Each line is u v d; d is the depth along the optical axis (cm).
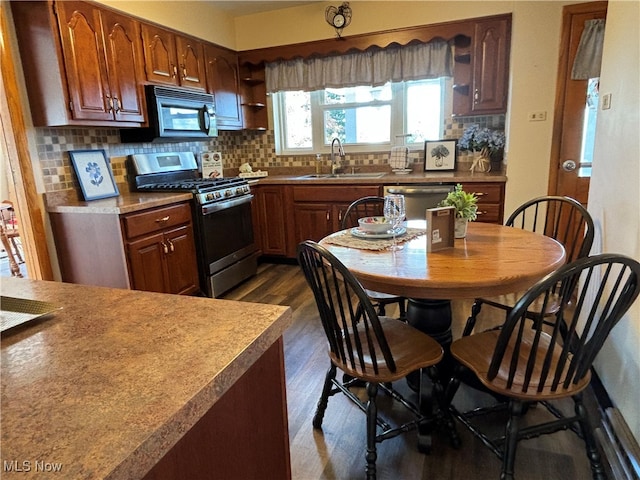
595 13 295
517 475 149
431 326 190
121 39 283
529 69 315
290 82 421
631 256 163
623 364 164
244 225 366
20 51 246
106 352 71
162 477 59
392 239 191
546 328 239
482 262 154
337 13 372
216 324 81
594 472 140
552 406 164
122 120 287
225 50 398
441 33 353
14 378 64
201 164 399
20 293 102
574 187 323
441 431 172
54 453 48
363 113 429
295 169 459
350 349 144
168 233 287
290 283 362
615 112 187
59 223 266
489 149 366
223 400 73
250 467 84
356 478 151
